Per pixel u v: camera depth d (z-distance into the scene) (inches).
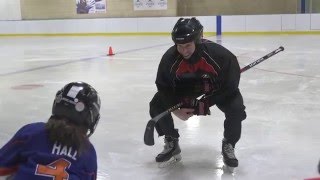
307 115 146.7
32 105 173.0
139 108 164.6
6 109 166.6
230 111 94.7
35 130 55.9
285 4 529.7
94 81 229.0
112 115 154.4
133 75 247.1
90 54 364.2
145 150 115.0
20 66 295.9
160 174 98.2
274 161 104.3
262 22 501.4
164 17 537.6
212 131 131.0
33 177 53.0
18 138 56.1
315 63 273.6
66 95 54.8
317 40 424.8
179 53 90.4
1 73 263.6
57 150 54.0
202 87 93.0
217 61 89.3
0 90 206.8
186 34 84.4
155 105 98.7
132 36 547.8
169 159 104.0
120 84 218.5
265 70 251.0
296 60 290.0
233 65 90.7
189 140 122.5
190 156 109.5
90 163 55.2
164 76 92.9
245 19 506.3
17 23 601.6
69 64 302.8
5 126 142.4
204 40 93.0
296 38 451.5
